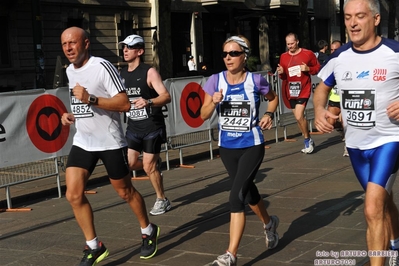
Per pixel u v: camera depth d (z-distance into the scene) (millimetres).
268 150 15211
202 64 34656
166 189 11070
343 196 9523
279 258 6656
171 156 14602
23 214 9883
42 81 20500
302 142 16312
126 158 6625
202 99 14117
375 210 5105
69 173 6430
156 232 6961
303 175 11516
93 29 32469
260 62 45031
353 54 5324
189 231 8039
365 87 5254
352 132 5461
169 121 13227
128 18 34406
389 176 5195
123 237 7926
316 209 8797
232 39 6430
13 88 28438
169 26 24062
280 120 16469
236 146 6430
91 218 6484
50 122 10906
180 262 6727
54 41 30219
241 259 6691
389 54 5141
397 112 4992
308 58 13617
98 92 6395
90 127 6426
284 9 46000
